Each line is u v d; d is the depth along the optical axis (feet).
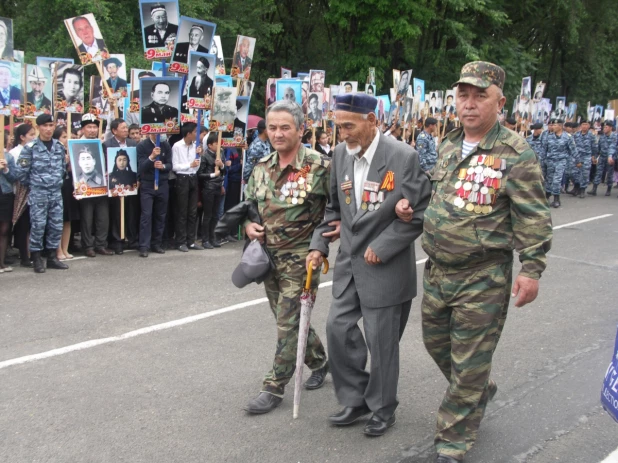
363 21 67.05
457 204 10.36
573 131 51.37
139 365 15.40
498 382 14.76
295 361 13.17
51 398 13.53
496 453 11.60
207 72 27.84
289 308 12.98
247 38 31.58
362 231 11.73
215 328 18.19
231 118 29.09
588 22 90.68
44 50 52.42
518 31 90.58
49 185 23.70
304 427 12.48
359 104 11.41
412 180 11.49
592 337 17.87
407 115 44.80
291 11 75.82
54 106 27.43
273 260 13.11
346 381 12.37
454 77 74.33
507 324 18.95
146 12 26.99
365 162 11.79
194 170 28.43
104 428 12.29
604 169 56.39
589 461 11.37
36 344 16.65
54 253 24.57
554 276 25.08
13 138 26.78
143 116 26.27
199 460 11.21
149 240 27.55
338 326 12.08
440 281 10.81
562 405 13.62
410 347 17.02
